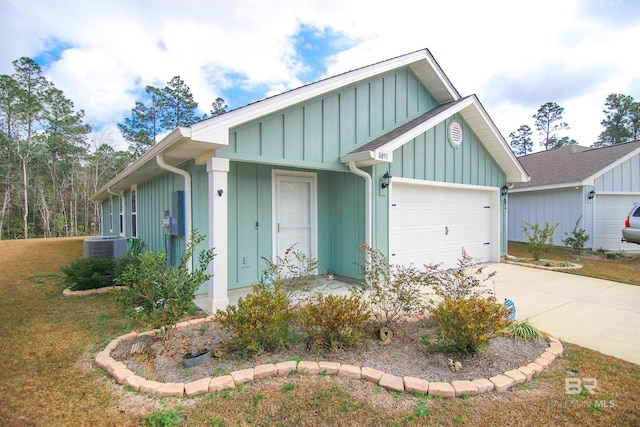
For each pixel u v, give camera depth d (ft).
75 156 101.30
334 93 19.63
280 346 10.86
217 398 8.38
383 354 10.64
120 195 42.39
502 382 8.81
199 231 18.35
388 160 18.97
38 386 8.97
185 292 11.44
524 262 28.30
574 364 10.12
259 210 20.18
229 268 18.94
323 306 10.96
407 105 24.44
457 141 26.04
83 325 13.56
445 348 10.78
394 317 13.16
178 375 9.36
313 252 22.31
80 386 8.98
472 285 11.91
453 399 8.34
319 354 10.51
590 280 21.81
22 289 19.99
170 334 11.85
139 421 7.55
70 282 19.52
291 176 21.61
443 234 25.64
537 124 136.77
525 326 12.23
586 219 35.65
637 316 14.62
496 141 27.45
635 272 24.13
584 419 7.54
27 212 89.04
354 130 20.68
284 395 8.48
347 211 21.59
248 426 7.38
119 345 11.50
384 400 8.30
